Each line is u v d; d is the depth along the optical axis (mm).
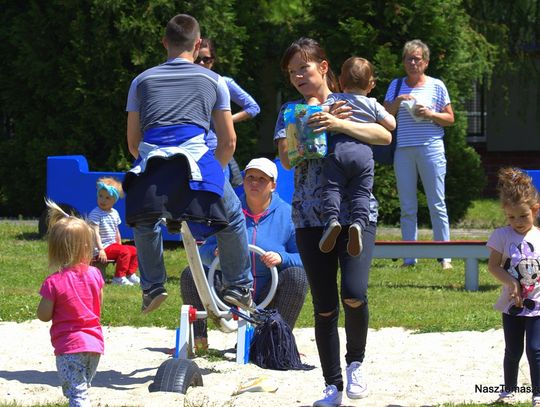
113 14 51906
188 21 18922
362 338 17906
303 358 23578
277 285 23250
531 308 17625
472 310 29188
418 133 37031
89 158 54219
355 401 18672
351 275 17359
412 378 21031
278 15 59000
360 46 53188
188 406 17406
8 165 56062
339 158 17328
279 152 18469
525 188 17797
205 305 20953
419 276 36250
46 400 18672
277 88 59094
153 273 18984
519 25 65500
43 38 54062
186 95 18328
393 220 55375
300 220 17703
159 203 17531
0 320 27891
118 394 19125
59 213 17828
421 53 36688
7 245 42344
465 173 57000
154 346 24875
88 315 16953
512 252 17781
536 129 75750
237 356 22656
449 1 54562
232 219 19328
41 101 55562
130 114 19000
